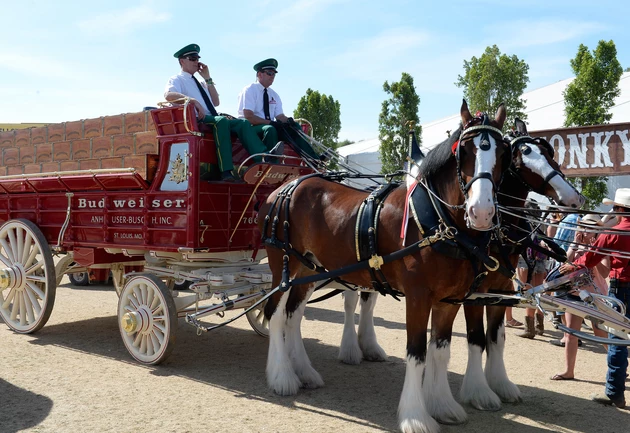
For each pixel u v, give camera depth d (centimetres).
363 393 510
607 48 1386
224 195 583
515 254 509
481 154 370
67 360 584
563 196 452
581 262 483
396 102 1805
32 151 712
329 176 542
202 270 584
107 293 1008
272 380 509
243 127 588
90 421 421
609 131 938
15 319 711
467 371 496
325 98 2536
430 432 407
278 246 527
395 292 455
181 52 694
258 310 704
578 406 483
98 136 638
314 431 415
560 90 1752
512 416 461
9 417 427
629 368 597
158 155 581
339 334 739
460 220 405
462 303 440
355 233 456
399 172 483
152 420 427
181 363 586
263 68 702
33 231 684
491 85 1478
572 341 551
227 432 409
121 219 618
